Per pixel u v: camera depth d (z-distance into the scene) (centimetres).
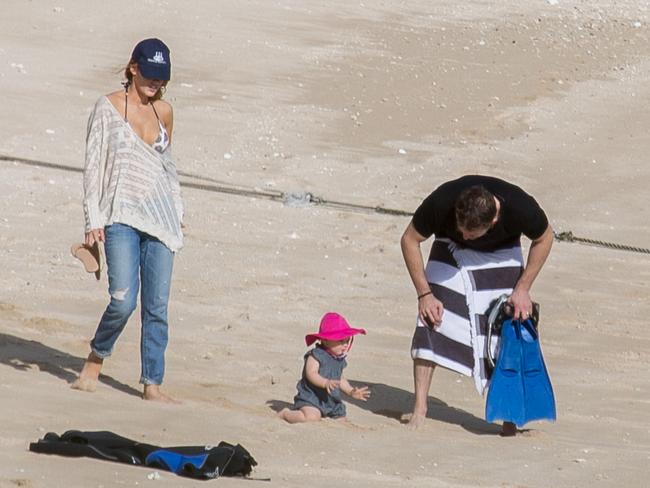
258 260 4884
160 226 2972
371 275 4847
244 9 9406
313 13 9600
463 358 3120
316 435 2820
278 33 8944
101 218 2948
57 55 7819
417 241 3127
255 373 3434
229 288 4459
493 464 2716
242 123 7069
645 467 2758
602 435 3127
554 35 9731
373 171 6581
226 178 6141
